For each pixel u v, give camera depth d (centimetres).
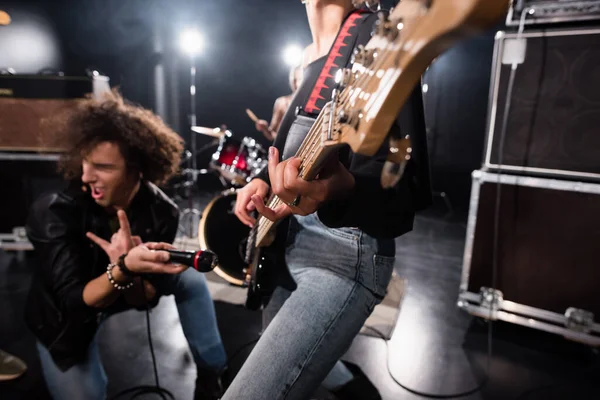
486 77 490
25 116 283
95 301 120
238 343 208
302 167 67
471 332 224
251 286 115
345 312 86
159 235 149
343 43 86
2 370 176
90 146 121
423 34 38
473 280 223
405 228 72
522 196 205
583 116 188
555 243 201
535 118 198
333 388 165
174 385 178
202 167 600
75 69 496
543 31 190
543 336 220
